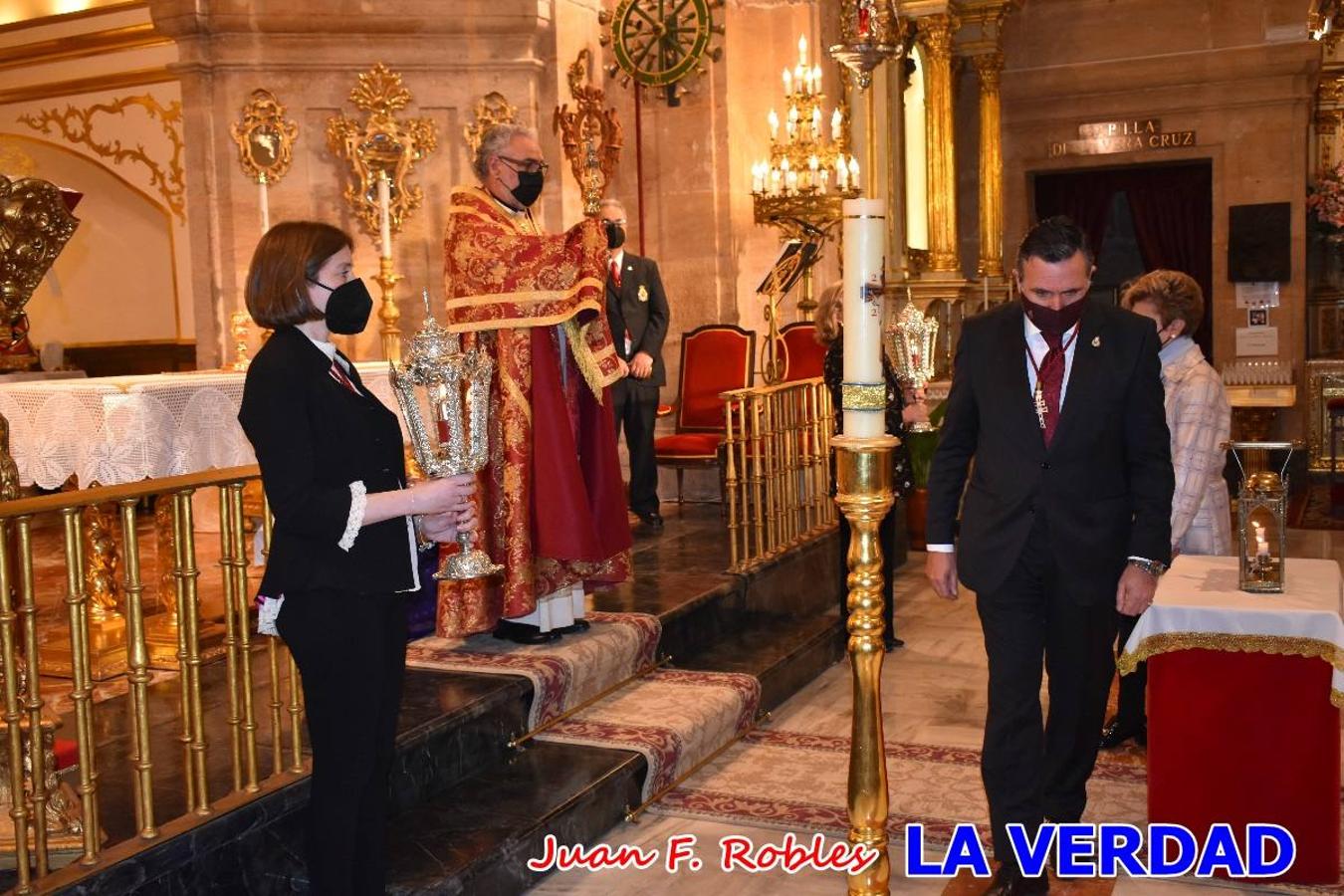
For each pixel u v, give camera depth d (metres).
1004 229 12.79
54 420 5.03
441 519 3.00
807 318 8.82
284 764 3.64
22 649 3.64
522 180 4.87
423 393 6.26
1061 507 3.29
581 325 4.83
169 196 10.32
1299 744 3.52
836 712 5.46
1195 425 4.16
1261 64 11.67
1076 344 3.31
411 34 7.77
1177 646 3.55
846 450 3.02
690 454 7.86
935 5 10.34
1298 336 12.06
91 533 5.04
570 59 8.23
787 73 8.15
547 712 4.57
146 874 2.95
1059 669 3.44
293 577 2.83
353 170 7.82
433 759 4.00
